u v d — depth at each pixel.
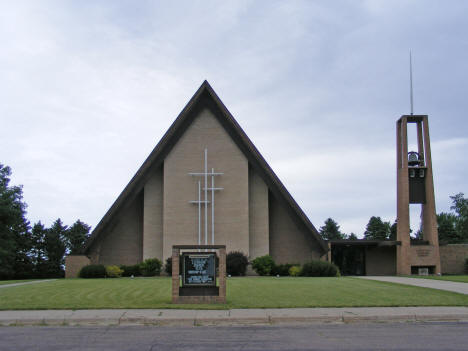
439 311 14.23
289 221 37.94
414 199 37.91
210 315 13.46
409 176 38.06
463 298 16.98
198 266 16.05
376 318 13.34
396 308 14.90
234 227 35.91
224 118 36.84
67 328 12.18
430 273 37.34
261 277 30.38
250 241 36.59
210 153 36.69
